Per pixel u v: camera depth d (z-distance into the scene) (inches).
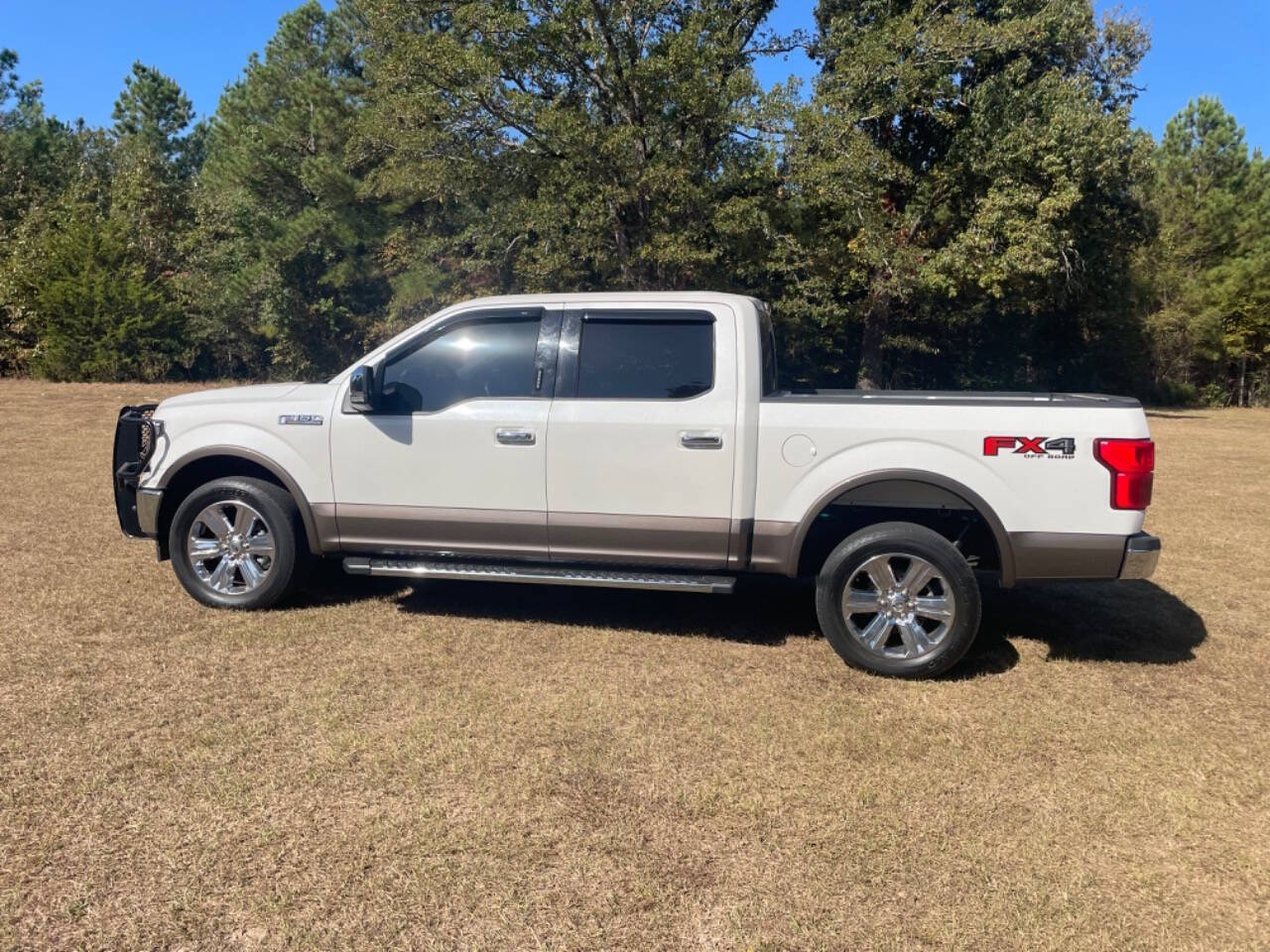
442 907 109.1
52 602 217.3
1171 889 116.6
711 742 153.6
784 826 128.5
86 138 1386.6
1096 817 133.0
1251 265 1229.7
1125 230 1062.4
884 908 111.1
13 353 971.9
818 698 173.2
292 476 209.8
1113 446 176.7
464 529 203.3
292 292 987.3
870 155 711.7
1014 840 126.6
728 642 203.6
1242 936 107.7
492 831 125.1
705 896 112.5
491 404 200.7
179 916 106.1
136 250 1004.6
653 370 196.1
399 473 204.8
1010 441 179.9
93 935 102.5
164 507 219.5
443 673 180.4
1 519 305.0
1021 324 1174.3
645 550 195.9
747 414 189.6
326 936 103.7
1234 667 194.9
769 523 189.9
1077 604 242.2
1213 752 154.7
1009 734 159.6
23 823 123.6
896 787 140.0
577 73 683.4
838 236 838.5
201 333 1002.1
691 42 635.5
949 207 940.6
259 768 140.6
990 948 104.5
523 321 203.2
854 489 187.3
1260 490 440.1
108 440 498.9
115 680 172.6
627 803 133.4
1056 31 908.6
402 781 137.7
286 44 999.0
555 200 687.7
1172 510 385.7
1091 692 179.6
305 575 219.9
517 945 103.0
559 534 199.0
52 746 145.6
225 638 197.0
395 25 687.1
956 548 181.8
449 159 688.4
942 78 806.5
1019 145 856.9
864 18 901.2
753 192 724.0
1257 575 274.5
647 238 671.8
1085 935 107.0
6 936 101.6
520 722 159.2
